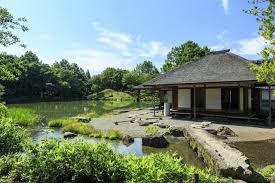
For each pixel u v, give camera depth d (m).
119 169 4.62
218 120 20.47
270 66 8.25
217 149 9.19
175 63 57.25
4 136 6.54
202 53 54.22
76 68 116.19
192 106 23.05
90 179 4.62
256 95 23.78
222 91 21.39
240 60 21.28
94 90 87.75
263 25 7.77
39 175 4.59
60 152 4.81
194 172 4.16
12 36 12.21
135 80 85.19
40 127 19.91
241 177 6.99
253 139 13.55
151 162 4.57
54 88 76.00
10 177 4.80
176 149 12.12
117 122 20.19
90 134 15.77
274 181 6.34
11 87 66.81
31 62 79.06
